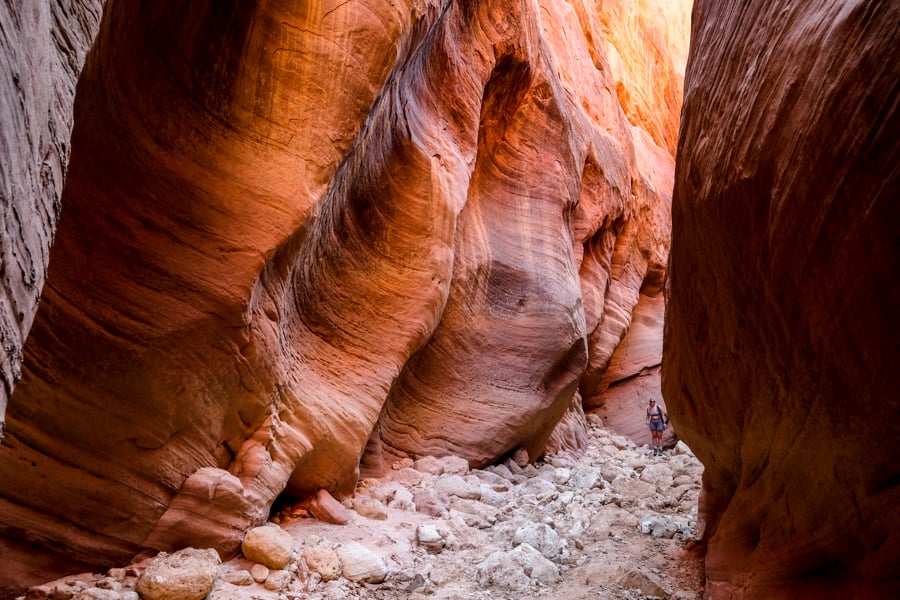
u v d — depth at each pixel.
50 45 1.74
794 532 3.35
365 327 5.96
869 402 2.46
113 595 3.13
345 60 4.30
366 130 5.32
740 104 3.16
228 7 3.80
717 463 4.74
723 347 3.82
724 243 3.33
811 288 2.61
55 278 3.23
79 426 3.35
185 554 3.61
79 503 3.38
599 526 5.95
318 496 5.07
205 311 3.73
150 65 3.52
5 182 1.39
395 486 6.23
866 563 2.87
